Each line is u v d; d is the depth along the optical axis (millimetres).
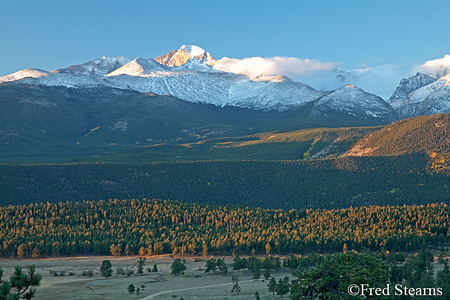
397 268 166875
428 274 161000
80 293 164375
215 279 190250
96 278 196875
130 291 162625
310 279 91500
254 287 169750
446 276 156875
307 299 90000
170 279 192500
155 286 177625
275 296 152000
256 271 188875
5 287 58344
